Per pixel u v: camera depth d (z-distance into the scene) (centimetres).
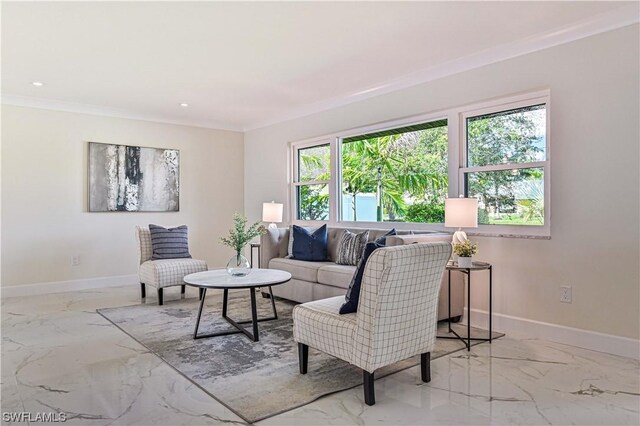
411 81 426
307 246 458
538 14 292
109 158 561
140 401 222
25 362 279
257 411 211
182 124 628
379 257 209
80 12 282
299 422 201
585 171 311
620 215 294
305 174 588
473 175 392
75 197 537
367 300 215
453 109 400
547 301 332
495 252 365
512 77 351
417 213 443
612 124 297
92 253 550
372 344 214
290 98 509
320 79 434
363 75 422
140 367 271
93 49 348
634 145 287
